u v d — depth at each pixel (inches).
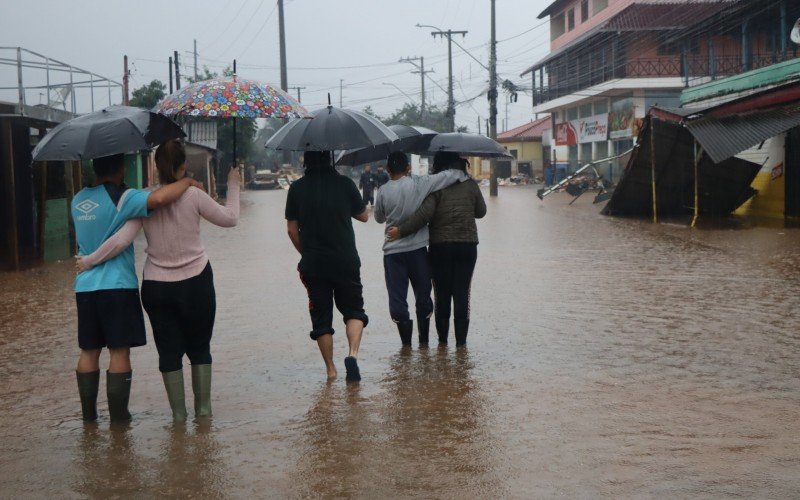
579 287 416.5
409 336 286.0
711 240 647.8
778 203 842.8
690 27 1322.6
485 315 344.5
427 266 285.0
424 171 2367.1
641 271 475.5
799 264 486.9
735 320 322.7
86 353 203.3
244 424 200.7
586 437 185.3
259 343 297.7
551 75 2282.2
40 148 198.4
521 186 2284.7
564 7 2196.1
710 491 152.7
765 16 1240.8
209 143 1807.3
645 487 155.3
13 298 425.4
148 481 164.1
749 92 921.5
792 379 233.1
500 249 611.5
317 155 243.1
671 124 812.0
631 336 296.4
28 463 176.2
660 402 212.1
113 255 197.2
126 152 197.5
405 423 198.5
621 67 1700.3
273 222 955.3
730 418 197.2
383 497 153.4
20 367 268.7
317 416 205.8
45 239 676.7
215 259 582.2
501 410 207.9
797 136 795.4
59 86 696.4
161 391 235.6
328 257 236.8
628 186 929.5
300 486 159.6
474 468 167.2
